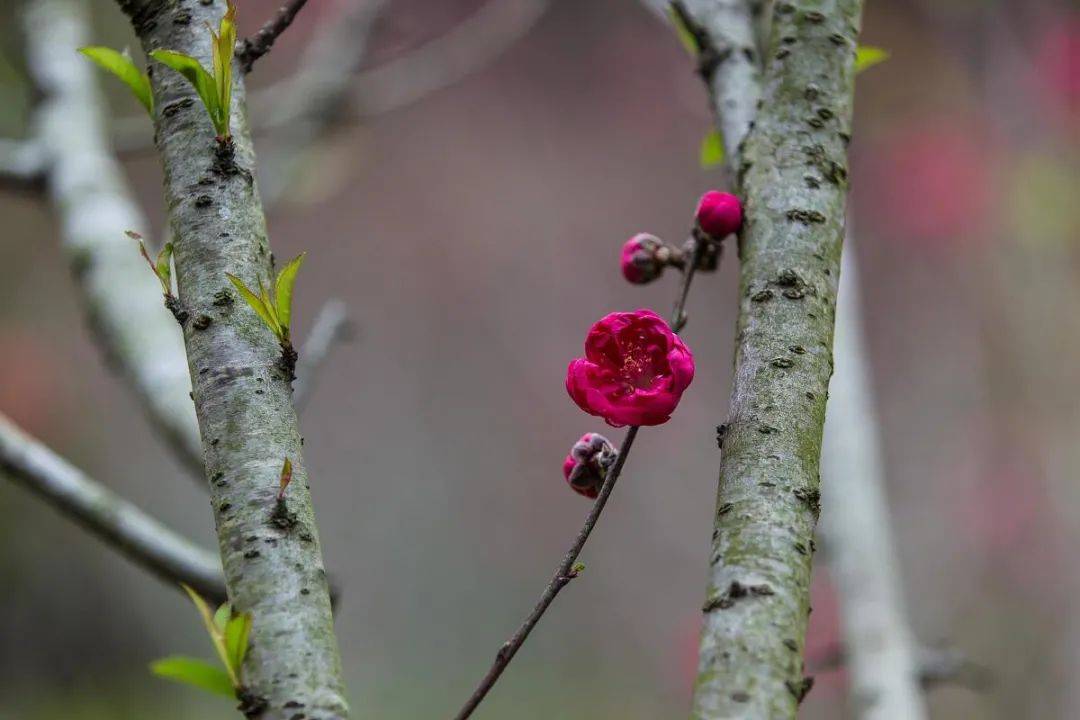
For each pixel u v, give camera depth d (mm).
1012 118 9398
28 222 11102
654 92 15977
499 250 16172
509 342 15914
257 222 2084
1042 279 9406
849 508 4180
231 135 2113
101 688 10930
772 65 2318
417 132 16141
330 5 8555
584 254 16219
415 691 13531
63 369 11539
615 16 16031
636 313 2041
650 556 14148
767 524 1738
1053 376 9578
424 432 15680
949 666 4051
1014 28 9852
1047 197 9023
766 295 2047
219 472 1884
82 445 11828
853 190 12367
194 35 2191
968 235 11500
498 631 14227
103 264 3965
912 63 11656
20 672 10797
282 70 8914
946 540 10812
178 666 1771
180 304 2012
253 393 1933
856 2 2385
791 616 1643
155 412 3588
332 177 5750
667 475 14281
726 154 2561
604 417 1963
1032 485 9992
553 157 16281
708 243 2379
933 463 11766
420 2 11125
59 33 4809
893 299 12766
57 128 4484
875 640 4055
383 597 14539
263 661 1708
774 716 1536
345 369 15773
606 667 13664
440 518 15117
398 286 16109
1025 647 9344
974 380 11164
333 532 14984
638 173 16172
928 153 11602
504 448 15695
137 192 12031
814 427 1884
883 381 12625
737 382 1962
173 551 3305
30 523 11055
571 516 14992
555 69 16109
